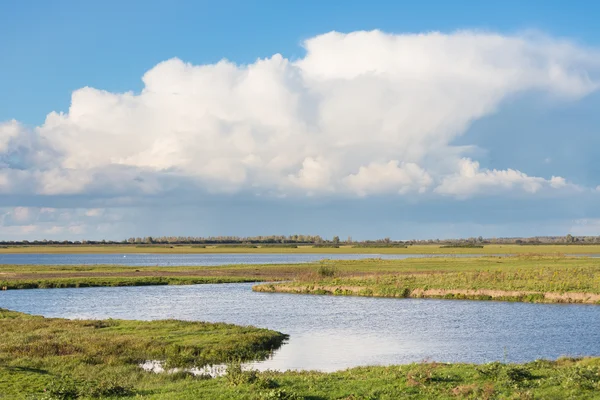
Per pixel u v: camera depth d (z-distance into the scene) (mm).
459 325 48062
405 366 26391
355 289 77250
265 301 69312
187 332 40844
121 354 32812
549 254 166250
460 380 22156
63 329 41125
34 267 136250
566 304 62781
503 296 67812
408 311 58031
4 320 46438
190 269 128000
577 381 20859
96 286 92188
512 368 22891
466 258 146875
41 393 21953
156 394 21016
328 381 22500
